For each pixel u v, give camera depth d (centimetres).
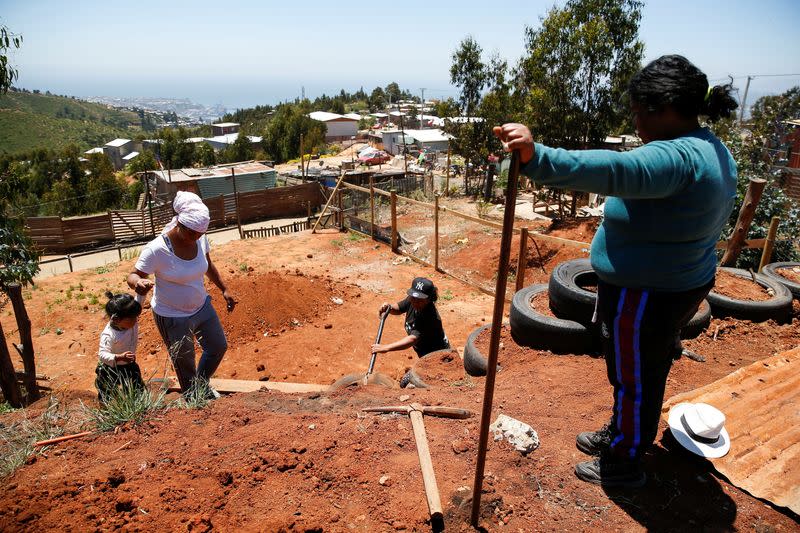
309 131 7375
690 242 188
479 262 1217
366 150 5541
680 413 292
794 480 250
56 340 928
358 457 269
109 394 371
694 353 419
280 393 382
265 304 930
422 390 385
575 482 253
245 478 253
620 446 235
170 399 377
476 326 930
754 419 300
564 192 2155
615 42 1775
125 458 279
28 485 251
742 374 354
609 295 217
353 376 471
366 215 1706
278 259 1374
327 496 241
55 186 5656
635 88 193
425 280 515
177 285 397
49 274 2062
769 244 711
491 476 252
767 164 1120
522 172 160
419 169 4347
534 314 458
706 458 264
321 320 941
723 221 193
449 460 265
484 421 202
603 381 370
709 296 499
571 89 1848
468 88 2761
